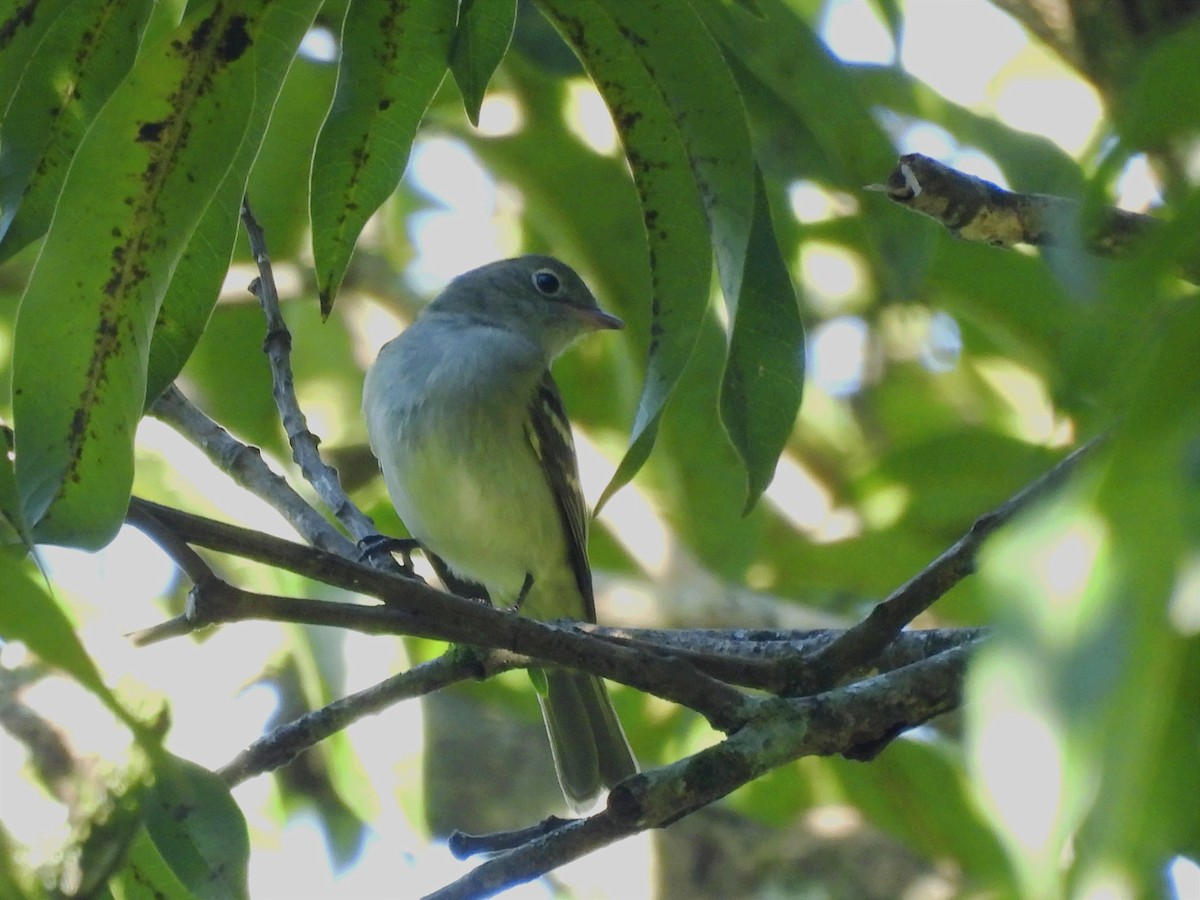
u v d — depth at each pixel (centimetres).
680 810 698
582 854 692
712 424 1373
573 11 703
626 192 1408
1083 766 310
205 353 1521
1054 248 674
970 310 1296
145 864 656
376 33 716
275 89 652
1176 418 330
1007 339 1312
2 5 698
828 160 1120
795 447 1602
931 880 1489
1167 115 416
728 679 747
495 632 685
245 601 662
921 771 1330
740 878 1527
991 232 696
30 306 618
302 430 949
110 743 564
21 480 616
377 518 1465
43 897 542
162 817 605
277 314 962
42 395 620
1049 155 1216
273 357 961
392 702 785
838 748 725
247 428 1526
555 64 1181
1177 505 321
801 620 1398
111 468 622
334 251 737
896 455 1433
